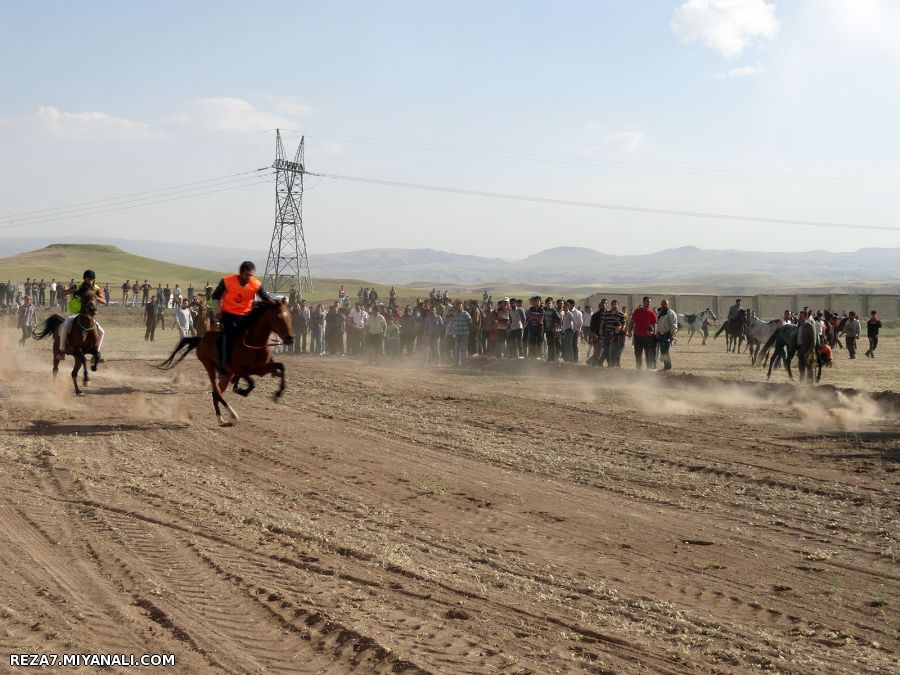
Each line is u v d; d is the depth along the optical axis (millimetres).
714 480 10562
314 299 84625
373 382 21688
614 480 10562
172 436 13180
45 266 110000
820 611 6328
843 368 26719
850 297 56344
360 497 9516
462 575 6914
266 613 5918
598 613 6160
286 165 92375
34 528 7949
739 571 7203
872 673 5270
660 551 7723
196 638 5465
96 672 4945
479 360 27016
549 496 9719
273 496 9547
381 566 7070
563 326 25281
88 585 6418
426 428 14352
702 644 5656
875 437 13258
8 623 5621
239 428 13977
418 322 29656
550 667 5188
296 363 28047
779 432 13938
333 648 5363
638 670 5203
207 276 120938
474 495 9695
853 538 8156
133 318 55938
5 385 19094
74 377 17328
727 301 55031
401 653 5258
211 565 6938
